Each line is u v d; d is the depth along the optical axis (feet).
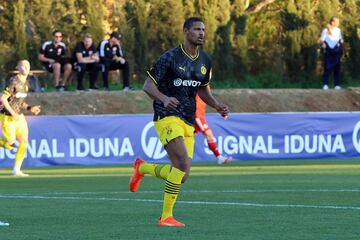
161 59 77.41
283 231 71.10
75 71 217.36
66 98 205.36
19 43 224.33
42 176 145.89
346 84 248.32
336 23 225.76
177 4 236.02
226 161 168.14
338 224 75.46
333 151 190.60
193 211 86.84
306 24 247.50
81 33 231.30
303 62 248.93
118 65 213.25
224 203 94.79
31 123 176.55
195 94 79.36
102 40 224.74
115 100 208.44
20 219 81.35
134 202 97.60
